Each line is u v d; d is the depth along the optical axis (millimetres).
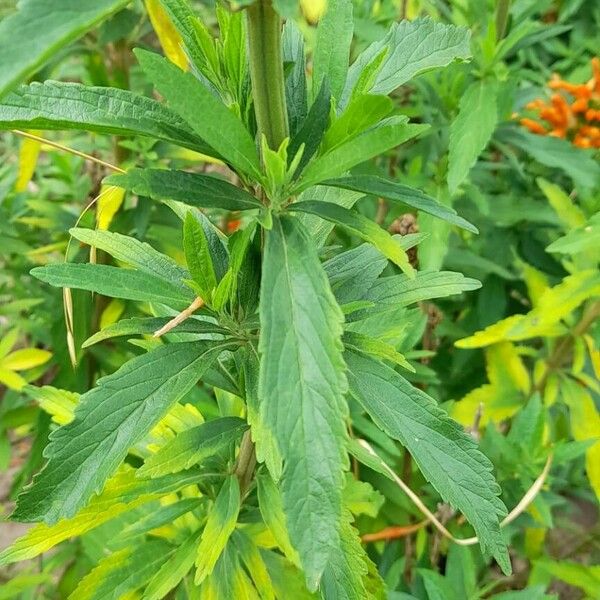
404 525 429
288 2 104
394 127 145
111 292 179
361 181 168
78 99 156
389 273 425
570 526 501
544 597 340
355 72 187
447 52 179
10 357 449
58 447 166
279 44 153
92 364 467
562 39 706
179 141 164
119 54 473
